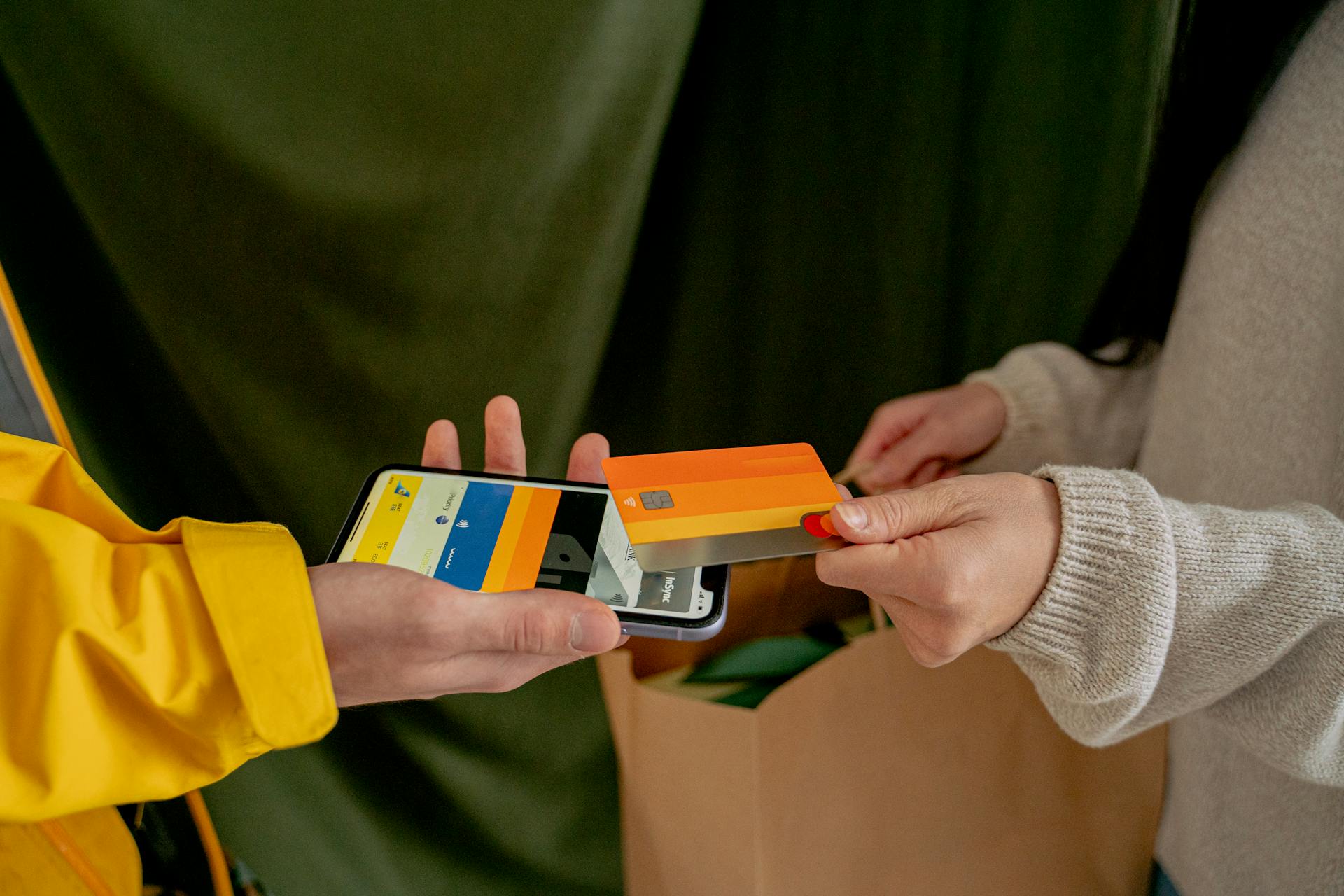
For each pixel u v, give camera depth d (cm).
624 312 95
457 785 98
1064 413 74
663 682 73
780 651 74
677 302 95
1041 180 94
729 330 97
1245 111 58
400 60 65
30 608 32
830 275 95
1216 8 56
